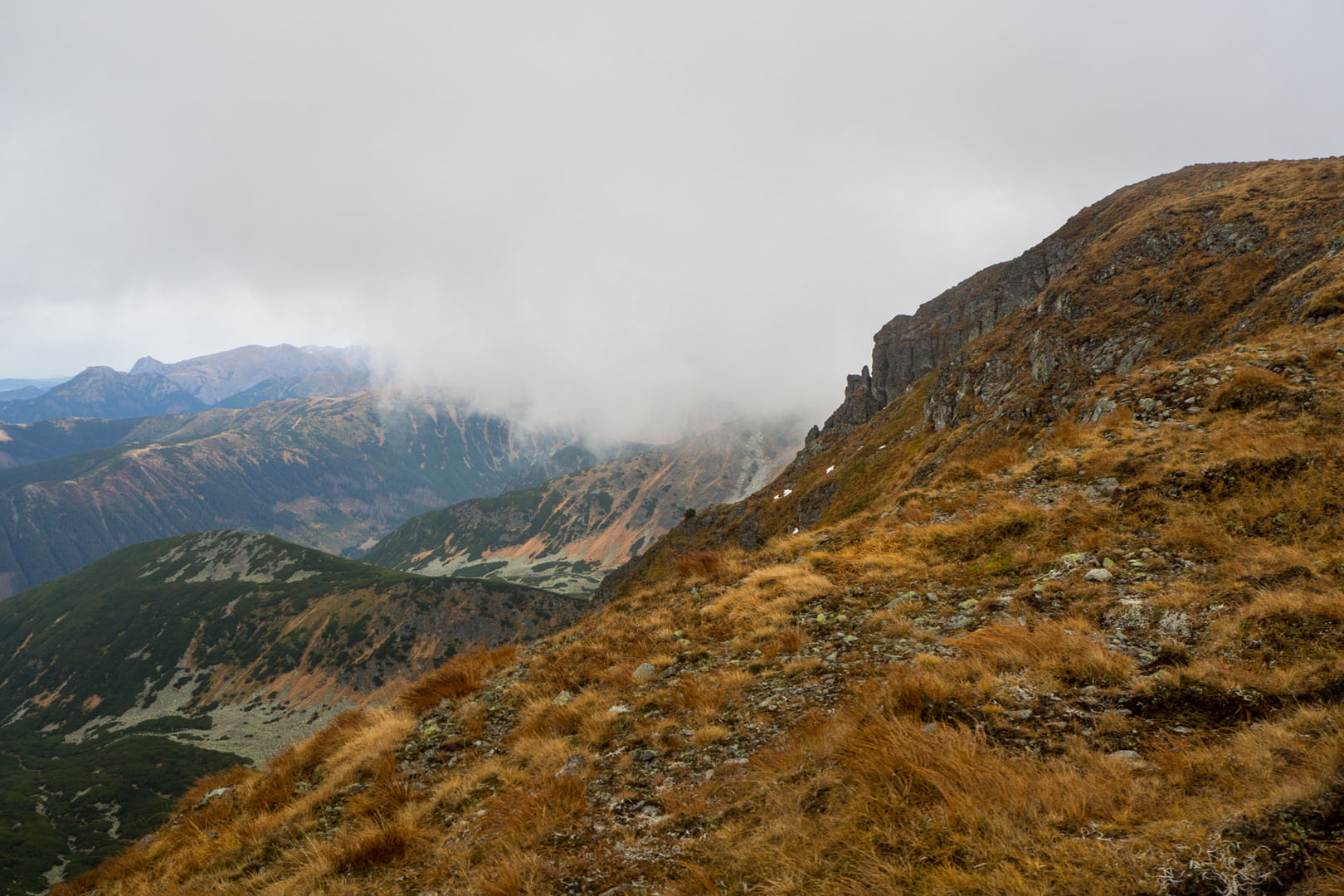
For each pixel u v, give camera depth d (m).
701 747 8.58
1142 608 8.92
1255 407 14.96
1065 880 4.15
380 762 11.27
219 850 10.33
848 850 5.22
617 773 8.48
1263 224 62.41
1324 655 6.40
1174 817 4.59
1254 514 10.75
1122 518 12.37
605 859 6.46
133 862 12.37
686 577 18.94
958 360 93.75
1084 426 19.95
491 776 9.66
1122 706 6.68
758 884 5.27
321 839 9.26
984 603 10.70
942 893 4.39
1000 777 5.45
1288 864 3.74
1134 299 67.19
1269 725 5.51
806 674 9.84
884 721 6.82
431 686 14.38
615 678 12.02
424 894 6.74
